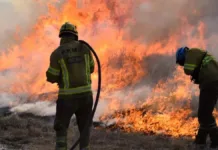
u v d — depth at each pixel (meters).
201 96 7.87
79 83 6.34
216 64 7.93
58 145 6.28
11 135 8.50
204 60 7.81
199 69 7.83
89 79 6.51
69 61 6.35
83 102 6.40
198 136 8.12
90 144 8.19
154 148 8.09
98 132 9.30
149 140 8.77
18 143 8.00
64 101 6.30
